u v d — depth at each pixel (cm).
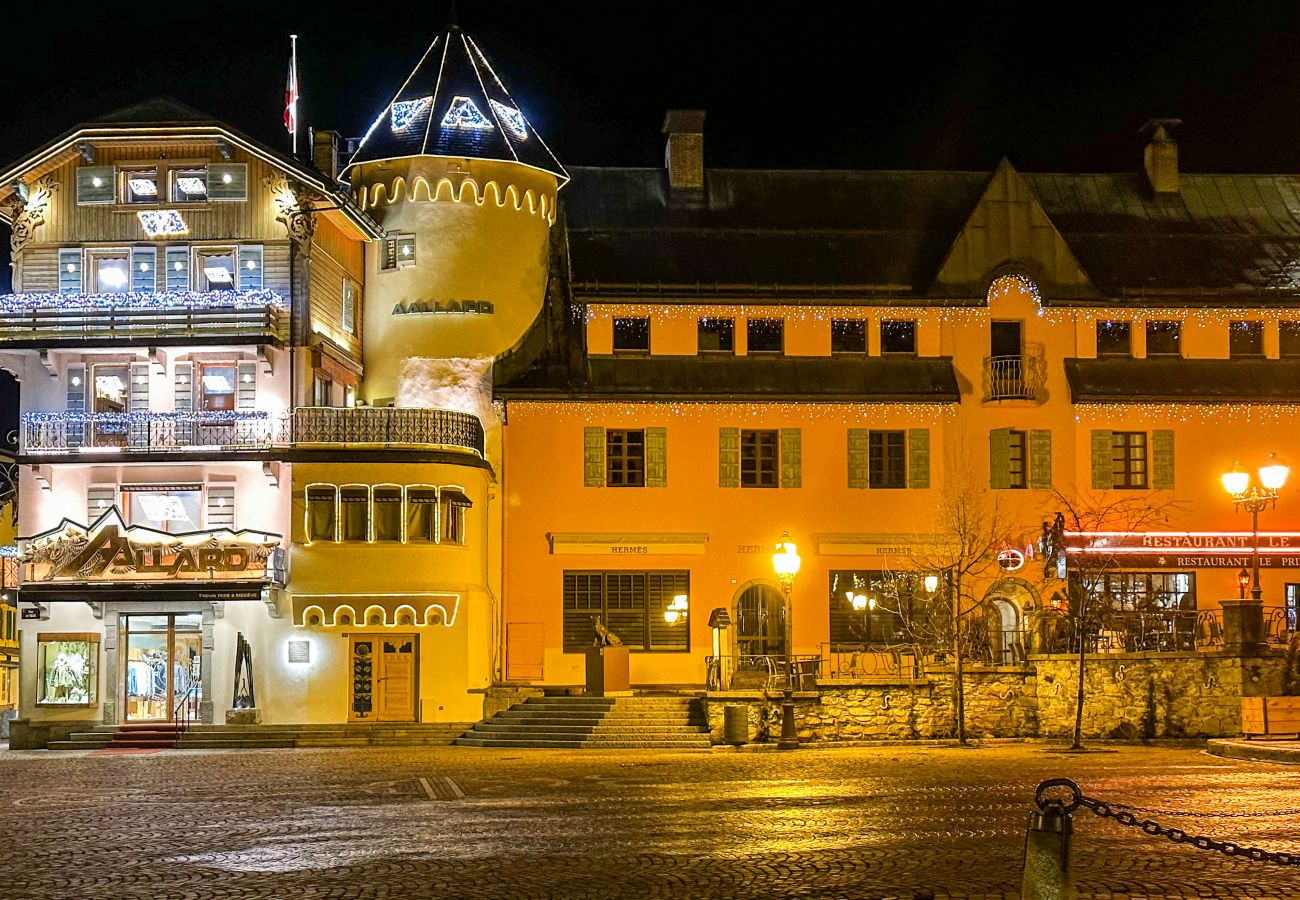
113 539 3972
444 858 1773
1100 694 3866
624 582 4525
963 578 4509
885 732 3803
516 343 4606
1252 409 4694
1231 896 1524
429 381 4512
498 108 4706
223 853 1839
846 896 1515
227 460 4050
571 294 4575
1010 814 2106
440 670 4066
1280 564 4544
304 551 4056
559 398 4509
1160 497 4653
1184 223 5009
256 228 4134
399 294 4566
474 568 4225
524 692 4112
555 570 4509
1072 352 4688
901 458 4622
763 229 4828
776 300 4609
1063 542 4231
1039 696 3912
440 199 4566
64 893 1595
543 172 4691
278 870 1708
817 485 4581
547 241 4738
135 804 2386
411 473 4091
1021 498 4600
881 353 4666
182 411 4122
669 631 4512
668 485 4553
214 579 3969
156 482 4097
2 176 4138
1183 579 4597
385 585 4053
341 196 4116
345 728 3894
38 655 4019
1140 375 4675
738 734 3628
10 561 4231
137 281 4147
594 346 4594
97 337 4038
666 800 2325
